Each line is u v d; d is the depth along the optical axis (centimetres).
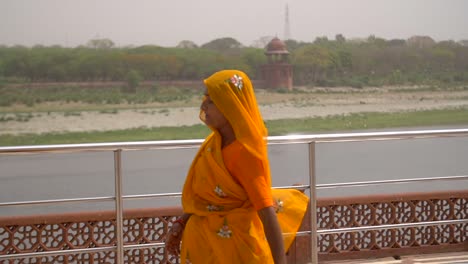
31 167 3447
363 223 385
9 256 294
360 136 319
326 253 376
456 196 398
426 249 395
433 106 6138
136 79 5566
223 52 5991
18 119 5272
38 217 341
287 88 5853
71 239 348
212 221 223
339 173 2795
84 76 5503
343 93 6097
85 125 5272
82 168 3359
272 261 229
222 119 221
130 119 5431
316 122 5709
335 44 6303
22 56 5394
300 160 3050
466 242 402
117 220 301
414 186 1478
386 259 381
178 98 5631
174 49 5909
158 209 356
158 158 3572
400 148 3559
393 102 6175
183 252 236
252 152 214
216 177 220
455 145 3619
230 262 222
